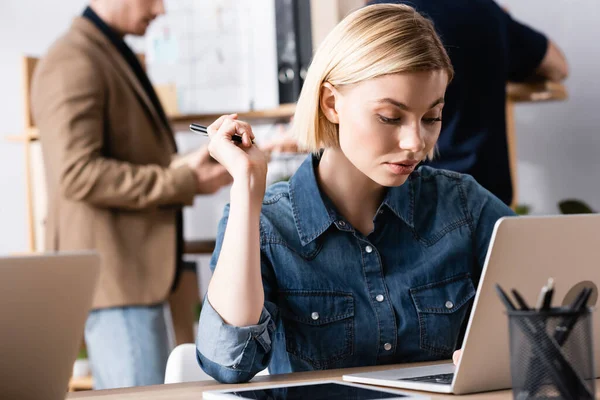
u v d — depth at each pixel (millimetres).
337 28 1499
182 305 3797
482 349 1149
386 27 1438
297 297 1564
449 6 2449
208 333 1390
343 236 1600
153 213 3035
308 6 3482
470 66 2469
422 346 1592
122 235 2988
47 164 2994
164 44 3711
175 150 3258
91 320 3002
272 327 1452
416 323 1586
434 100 1430
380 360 1583
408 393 1163
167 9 3707
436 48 1440
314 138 1566
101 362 3014
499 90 2551
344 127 1488
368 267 1592
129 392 1303
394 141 1443
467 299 1637
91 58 2967
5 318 991
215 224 4930
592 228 1185
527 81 3129
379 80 1417
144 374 2988
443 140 2477
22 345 1014
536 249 1137
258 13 3541
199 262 4863
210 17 3623
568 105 3775
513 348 907
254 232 1388
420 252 1626
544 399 887
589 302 1216
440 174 1718
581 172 3762
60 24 5125
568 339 885
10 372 1019
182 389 1316
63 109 2898
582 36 3750
